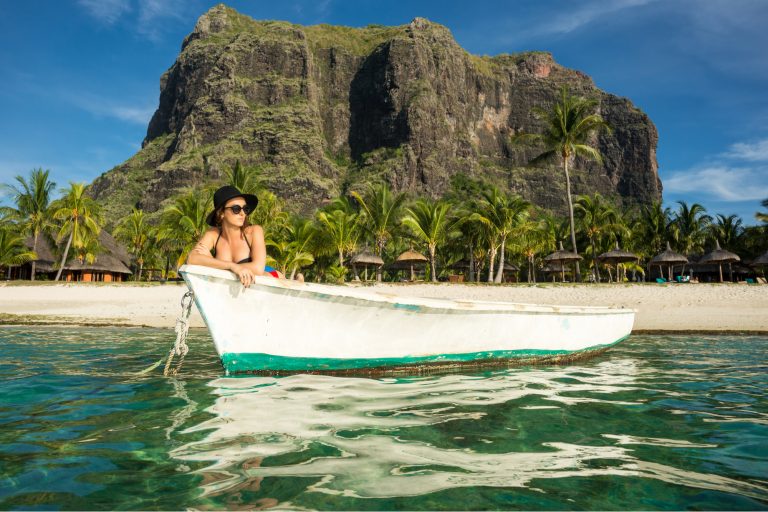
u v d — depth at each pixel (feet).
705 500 5.02
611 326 21.01
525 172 492.54
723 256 117.08
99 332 32.73
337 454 6.30
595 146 524.93
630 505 4.86
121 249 163.02
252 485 5.17
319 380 11.68
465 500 4.90
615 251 108.68
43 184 110.83
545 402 9.99
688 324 43.21
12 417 8.00
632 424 8.23
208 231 11.94
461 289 76.43
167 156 465.47
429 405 9.41
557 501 4.94
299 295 11.34
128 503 4.65
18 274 128.77
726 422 8.43
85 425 7.52
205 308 10.79
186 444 6.59
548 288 74.18
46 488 5.00
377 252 117.08
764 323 43.11
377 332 12.50
